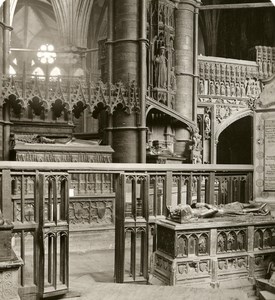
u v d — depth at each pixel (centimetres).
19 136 1471
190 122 1917
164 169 686
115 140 1639
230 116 2356
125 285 567
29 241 916
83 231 1041
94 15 3053
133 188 641
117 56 1645
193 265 610
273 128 799
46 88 1476
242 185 848
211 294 529
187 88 2141
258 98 818
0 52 1517
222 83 2356
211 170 756
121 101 1589
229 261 639
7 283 439
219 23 3375
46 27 3975
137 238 944
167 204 699
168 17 2008
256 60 2430
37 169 562
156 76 1959
